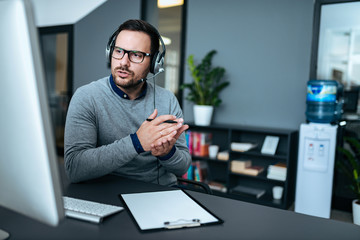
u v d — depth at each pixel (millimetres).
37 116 458
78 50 4492
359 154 2840
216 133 3430
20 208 539
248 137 3293
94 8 4277
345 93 2895
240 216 816
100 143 1285
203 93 3270
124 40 1189
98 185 1041
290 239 689
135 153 985
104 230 690
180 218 769
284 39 3078
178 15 3707
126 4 3998
